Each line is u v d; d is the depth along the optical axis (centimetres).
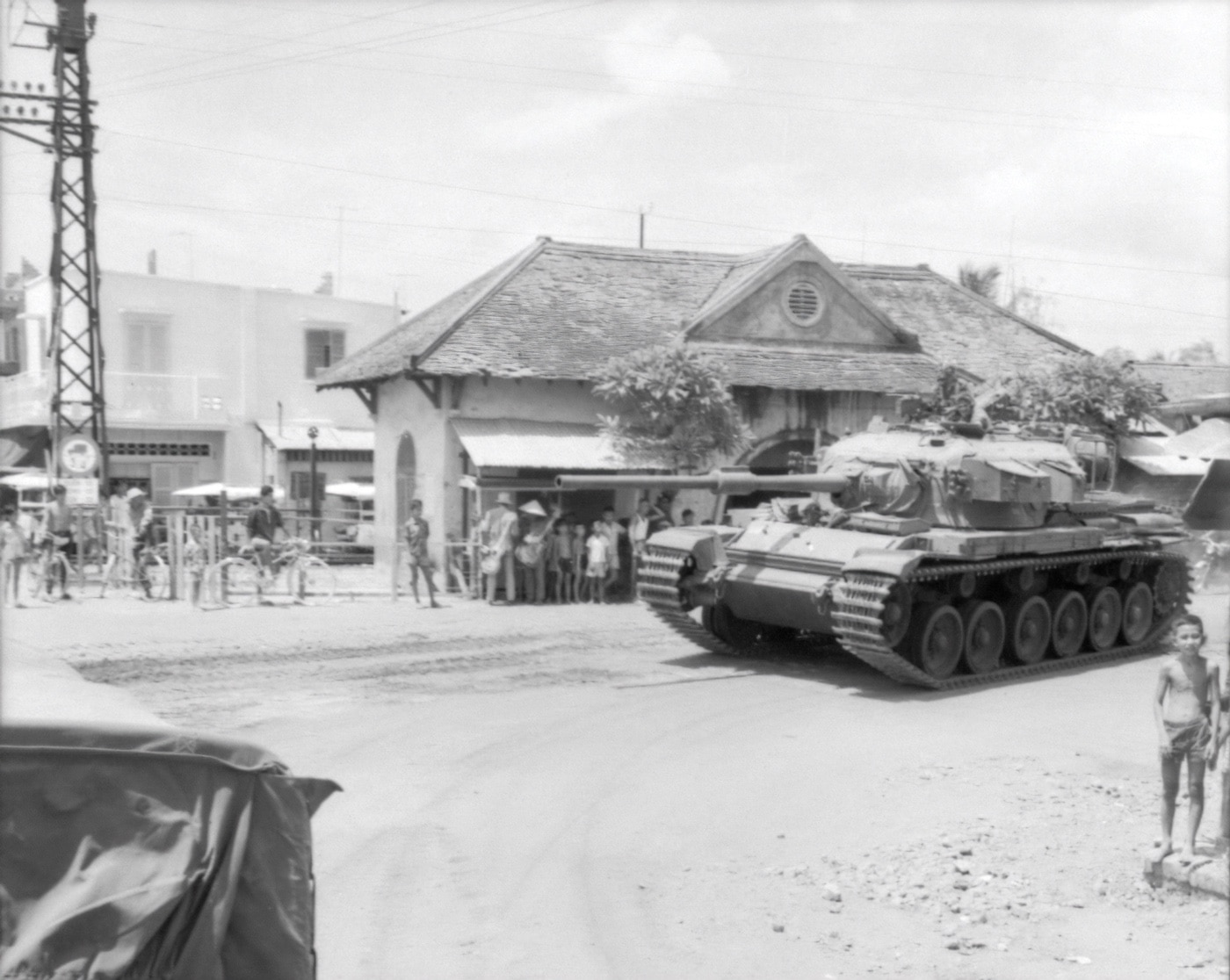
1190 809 855
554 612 2069
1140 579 1902
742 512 1827
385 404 2702
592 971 691
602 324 2544
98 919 423
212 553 2097
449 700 1375
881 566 1444
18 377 3538
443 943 724
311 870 477
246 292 3591
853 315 2739
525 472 2350
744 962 705
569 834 925
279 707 1320
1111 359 2689
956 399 1834
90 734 440
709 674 1585
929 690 1508
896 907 791
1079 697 1476
